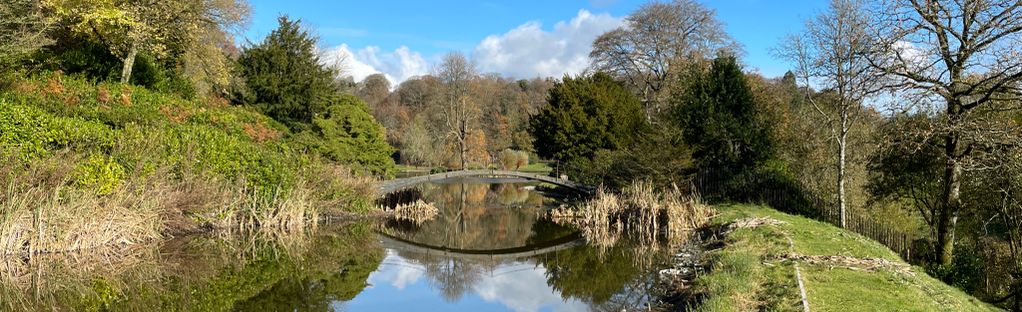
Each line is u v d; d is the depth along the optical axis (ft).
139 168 45.37
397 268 43.42
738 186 69.87
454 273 42.32
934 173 51.75
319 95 83.05
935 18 45.39
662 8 117.19
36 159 40.01
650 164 69.97
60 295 31.37
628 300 32.48
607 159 86.22
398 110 184.34
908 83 46.78
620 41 125.39
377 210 73.87
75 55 67.41
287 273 39.78
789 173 70.44
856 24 54.03
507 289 37.29
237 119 70.69
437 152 153.58
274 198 56.34
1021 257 44.91
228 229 52.75
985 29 42.96
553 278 40.52
